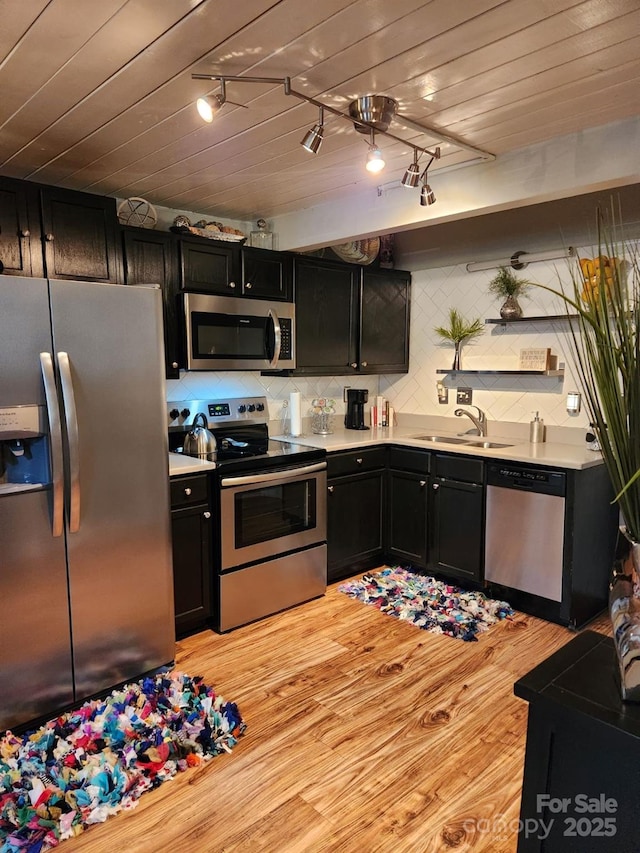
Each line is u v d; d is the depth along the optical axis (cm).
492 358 376
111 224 278
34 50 161
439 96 192
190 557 284
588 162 221
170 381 335
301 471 321
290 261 353
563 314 336
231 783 191
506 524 316
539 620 307
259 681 251
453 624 299
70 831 170
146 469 243
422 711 229
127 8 142
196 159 251
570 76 178
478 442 367
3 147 236
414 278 424
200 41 158
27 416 206
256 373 377
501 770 196
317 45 160
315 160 254
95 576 230
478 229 365
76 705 229
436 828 172
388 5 141
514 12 145
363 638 290
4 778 185
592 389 108
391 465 377
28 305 204
